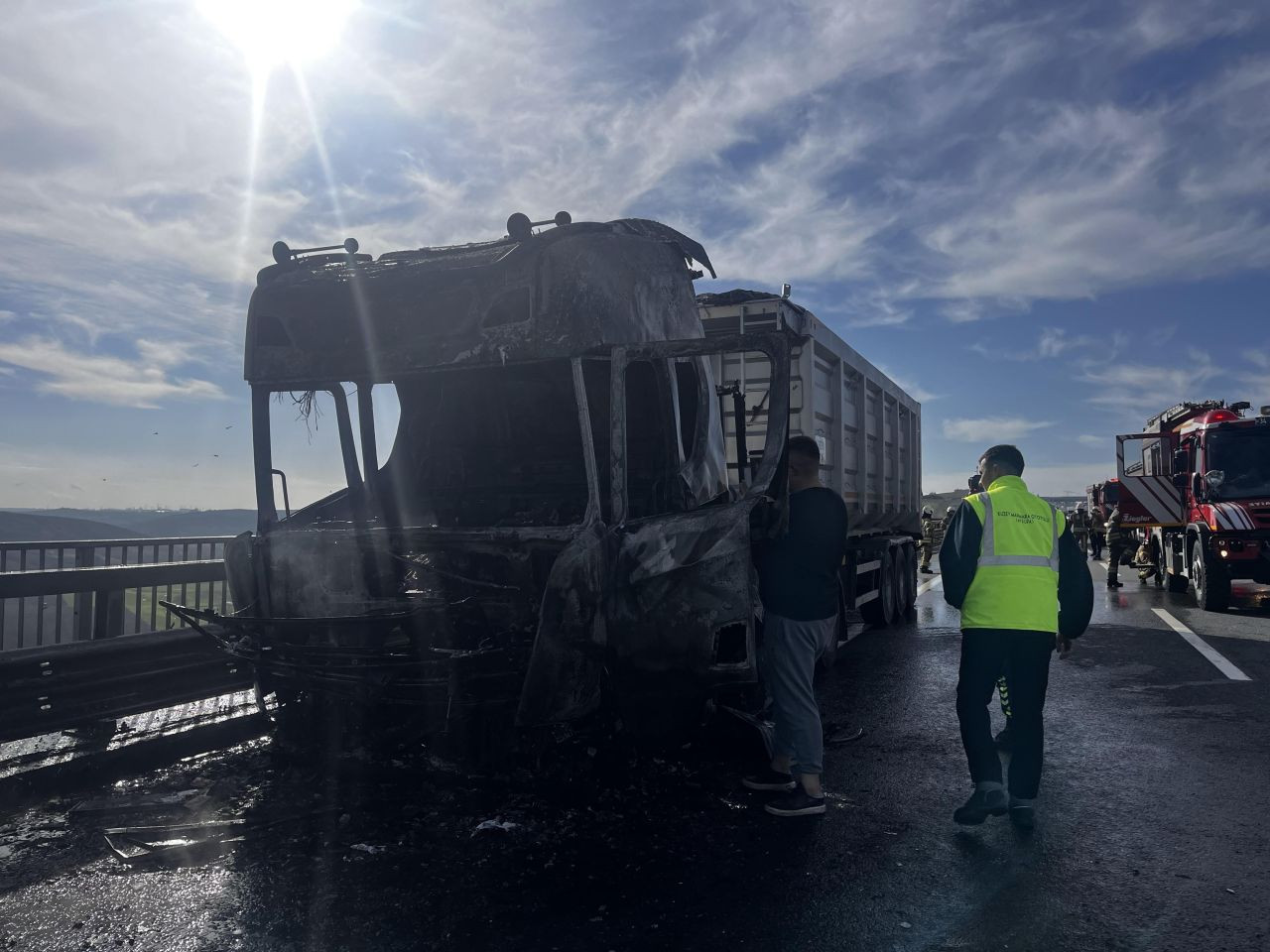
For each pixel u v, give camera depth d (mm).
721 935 3580
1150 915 3744
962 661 4883
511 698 5152
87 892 3992
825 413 10125
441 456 6938
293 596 5777
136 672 6168
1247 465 15141
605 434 6387
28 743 5551
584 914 3762
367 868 4227
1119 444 19188
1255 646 10922
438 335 5617
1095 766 5934
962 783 5602
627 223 5773
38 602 6070
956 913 3771
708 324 9094
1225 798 5242
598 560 4855
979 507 4879
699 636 4930
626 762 5410
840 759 6168
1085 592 4895
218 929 3637
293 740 5914
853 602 10758
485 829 4617
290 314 6004
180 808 5031
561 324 5328
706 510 5059
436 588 5648
